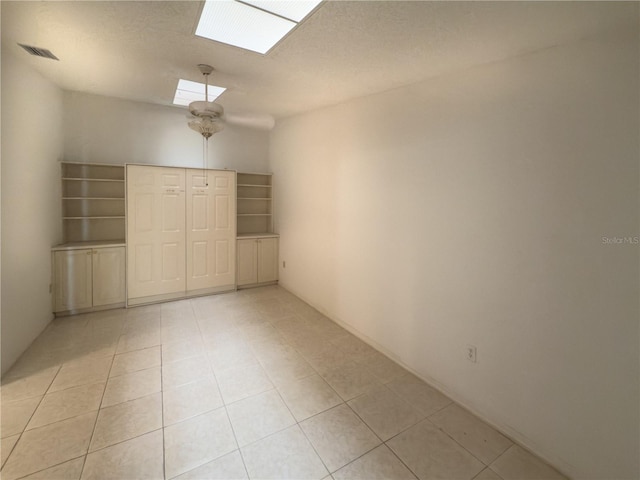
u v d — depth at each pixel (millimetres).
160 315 3727
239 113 4270
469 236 2145
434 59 2084
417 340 2596
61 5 1785
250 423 2016
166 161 4402
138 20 1929
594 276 1558
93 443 1813
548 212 1720
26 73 2744
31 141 2869
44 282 3223
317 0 1599
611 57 1476
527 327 1843
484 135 2027
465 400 2225
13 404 2117
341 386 2445
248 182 5125
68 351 2830
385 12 1638
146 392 2293
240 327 3471
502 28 1618
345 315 3492
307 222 4172
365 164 3098
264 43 2137
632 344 1451
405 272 2686
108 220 4102
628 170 1435
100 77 3090
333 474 1666
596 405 1575
